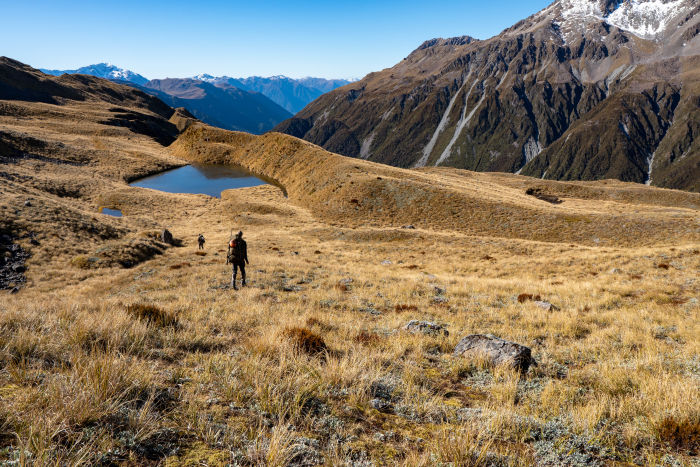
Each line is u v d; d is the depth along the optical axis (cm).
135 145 15275
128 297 1449
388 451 346
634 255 2673
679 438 409
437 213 6078
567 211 5706
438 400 498
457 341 882
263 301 1392
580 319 1200
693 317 1194
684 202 10812
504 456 349
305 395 442
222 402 399
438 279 2136
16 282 2439
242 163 13900
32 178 7125
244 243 1678
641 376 641
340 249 4034
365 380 513
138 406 353
